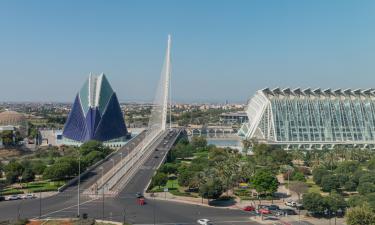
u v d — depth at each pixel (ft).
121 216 453.58
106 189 581.12
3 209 481.46
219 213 474.90
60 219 434.30
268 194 560.20
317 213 471.62
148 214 463.83
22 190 574.97
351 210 396.37
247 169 627.05
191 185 564.30
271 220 448.65
